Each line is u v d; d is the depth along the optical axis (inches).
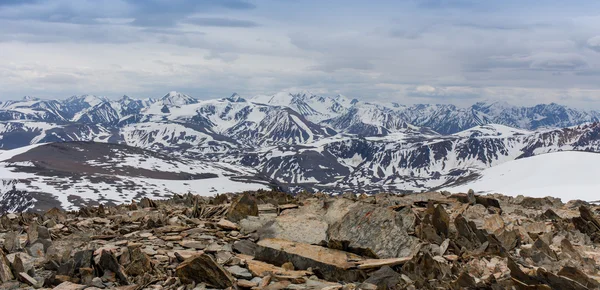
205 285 554.6
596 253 716.7
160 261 629.9
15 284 557.3
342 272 602.9
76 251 677.3
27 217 1039.6
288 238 721.6
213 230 800.3
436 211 762.2
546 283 531.5
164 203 1224.8
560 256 682.2
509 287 535.2
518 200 1242.6
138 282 560.1
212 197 1293.1
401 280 559.2
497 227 815.7
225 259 632.4
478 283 538.3
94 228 900.0
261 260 660.1
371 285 541.6
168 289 546.6
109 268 589.3
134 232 812.6
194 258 565.6
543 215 980.6
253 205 890.1
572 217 954.1
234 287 542.0
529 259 663.8
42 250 711.1
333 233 714.8
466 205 1000.9
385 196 1133.7
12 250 711.1
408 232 746.2
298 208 905.5
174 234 783.7
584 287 511.5
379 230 690.2
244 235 767.7
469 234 725.9
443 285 547.2
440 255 663.8
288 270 615.2
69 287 539.2
